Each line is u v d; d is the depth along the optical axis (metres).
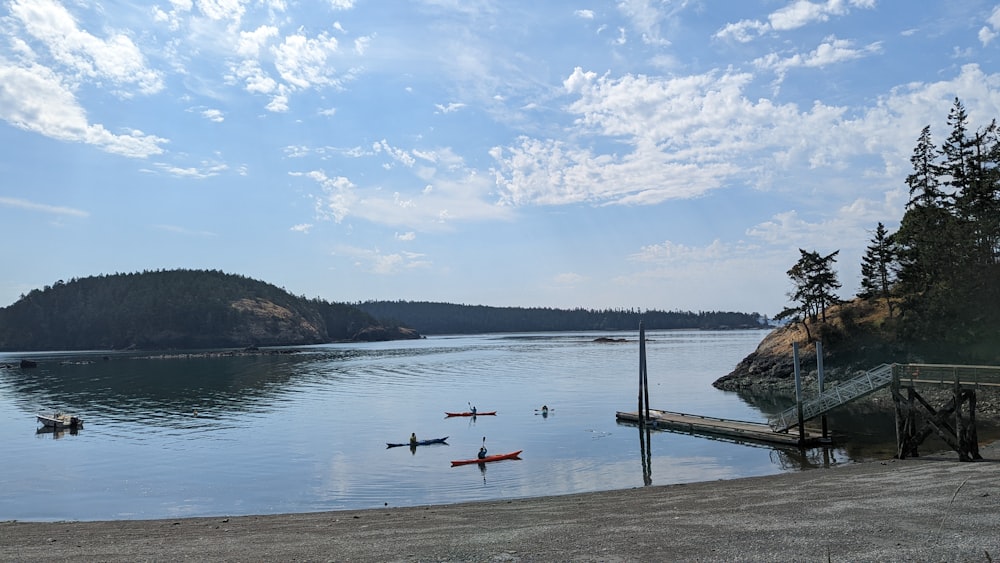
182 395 85.31
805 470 34.53
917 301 76.12
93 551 18.31
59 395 86.69
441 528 20.27
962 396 31.66
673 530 17.66
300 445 48.81
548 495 31.14
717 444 45.62
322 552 16.94
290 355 188.38
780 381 84.62
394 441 50.50
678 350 189.25
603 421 59.28
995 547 13.97
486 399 78.69
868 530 16.23
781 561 13.90
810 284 89.19
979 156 75.31
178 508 31.11
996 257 71.50
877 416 54.09
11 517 29.77
